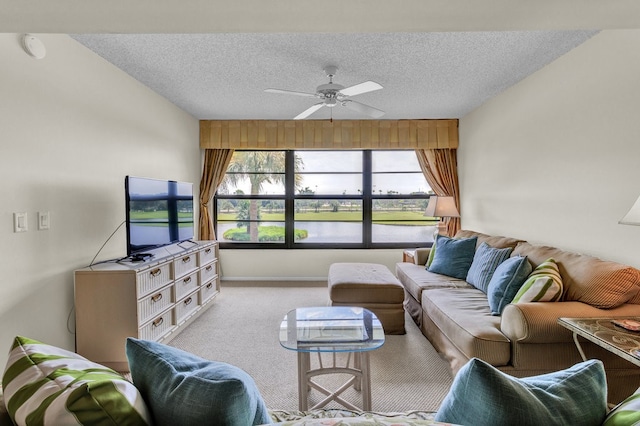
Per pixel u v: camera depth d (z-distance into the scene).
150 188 2.99
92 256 2.70
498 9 1.56
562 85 2.79
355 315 2.37
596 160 2.46
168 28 1.74
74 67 2.49
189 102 4.05
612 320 1.79
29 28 1.72
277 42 2.54
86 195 2.63
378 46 2.60
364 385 1.89
